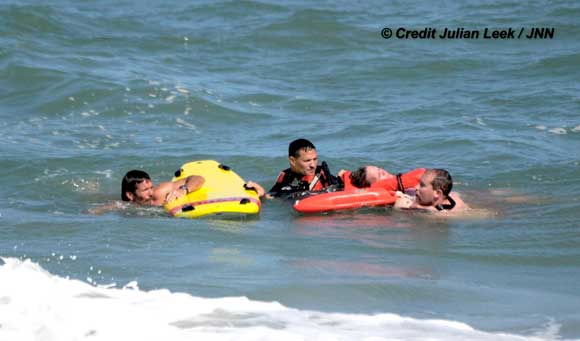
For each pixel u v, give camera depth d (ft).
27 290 79.25
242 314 76.59
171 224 112.57
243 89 202.39
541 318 77.51
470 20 264.31
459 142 157.99
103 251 98.53
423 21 264.93
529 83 202.49
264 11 277.64
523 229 110.63
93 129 172.14
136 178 125.90
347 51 237.45
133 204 126.41
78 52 228.02
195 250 99.76
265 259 96.12
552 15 264.52
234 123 178.60
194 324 73.72
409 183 125.49
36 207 124.57
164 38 248.11
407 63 224.12
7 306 74.90
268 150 158.40
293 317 76.38
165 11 279.90
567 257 98.32
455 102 188.96
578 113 176.45
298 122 178.29
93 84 196.85
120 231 107.96
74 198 131.75
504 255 99.14
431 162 147.74
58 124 174.81
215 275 89.30
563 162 145.07
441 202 121.70
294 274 90.02
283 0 292.40
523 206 122.72
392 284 86.89
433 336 71.97
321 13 266.77
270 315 76.64
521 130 165.78
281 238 106.42
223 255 97.66
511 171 141.08
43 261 93.76
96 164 149.07
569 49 230.07
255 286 85.56
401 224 114.42
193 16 273.33
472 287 86.69
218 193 120.37
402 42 243.60
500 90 197.57
